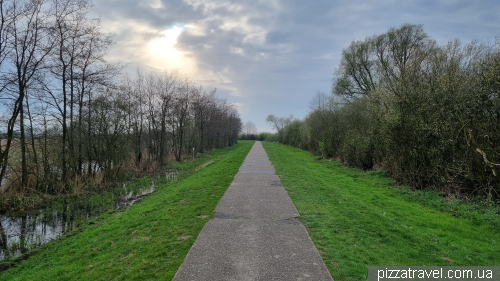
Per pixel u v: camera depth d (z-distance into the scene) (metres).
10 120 10.86
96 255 5.07
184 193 9.59
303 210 7.12
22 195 10.48
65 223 8.48
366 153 15.16
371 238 5.30
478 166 8.16
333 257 4.44
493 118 8.04
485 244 5.32
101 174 14.31
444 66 10.09
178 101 24.77
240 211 7.05
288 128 49.94
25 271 5.11
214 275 3.85
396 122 10.52
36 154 12.05
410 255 4.63
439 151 9.41
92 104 14.12
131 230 6.14
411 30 22.44
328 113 22.44
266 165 17.66
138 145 19.14
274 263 4.20
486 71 8.06
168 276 3.84
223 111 47.78
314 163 20.25
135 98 18.91
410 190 10.24
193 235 5.41
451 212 7.64
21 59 11.11
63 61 12.71
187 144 29.09
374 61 25.34
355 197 8.90
